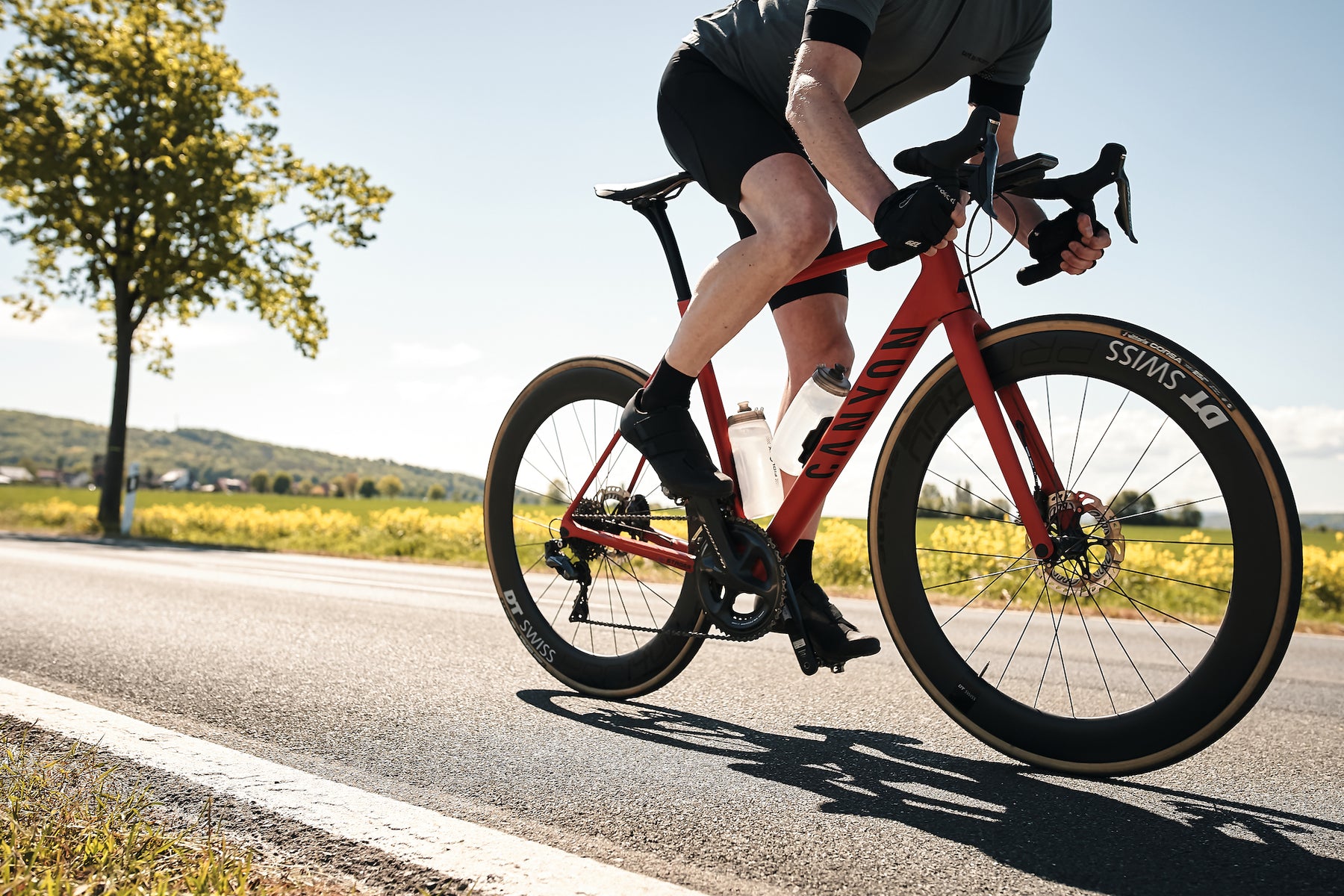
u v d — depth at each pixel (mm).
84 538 12078
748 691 2510
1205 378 1571
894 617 1955
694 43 2109
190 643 3002
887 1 1848
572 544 2492
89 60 15484
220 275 16297
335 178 16625
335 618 3697
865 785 1671
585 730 2016
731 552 2012
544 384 2553
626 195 2307
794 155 1925
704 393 2254
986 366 1824
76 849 1241
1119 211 1660
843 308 2262
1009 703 1818
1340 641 4434
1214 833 1447
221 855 1258
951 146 1525
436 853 1298
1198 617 5133
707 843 1372
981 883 1246
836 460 1950
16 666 2564
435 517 15242
